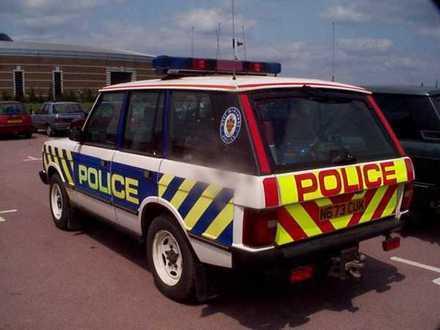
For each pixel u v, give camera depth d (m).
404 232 6.57
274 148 3.64
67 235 6.48
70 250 5.87
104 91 5.52
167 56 4.63
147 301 4.43
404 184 4.43
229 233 3.62
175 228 4.21
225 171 3.67
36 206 8.25
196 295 4.18
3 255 5.69
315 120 4.01
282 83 3.96
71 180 6.14
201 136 3.98
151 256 4.58
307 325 3.98
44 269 5.24
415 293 4.60
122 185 4.90
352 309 4.27
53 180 6.73
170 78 4.68
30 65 66.19
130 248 5.94
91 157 5.52
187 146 4.11
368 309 4.27
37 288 4.74
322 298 4.48
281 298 4.48
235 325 3.98
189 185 3.97
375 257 5.59
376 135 4.37
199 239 3.89
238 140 3.64
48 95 67.38
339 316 4.14
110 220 5.32
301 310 4.25
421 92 6.34
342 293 4.59
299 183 3.61
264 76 4.66
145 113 4.71
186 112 4.19
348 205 3.99
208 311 4.22
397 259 5.53
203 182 3.84
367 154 4.21
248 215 3.47
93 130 5.63
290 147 3.74
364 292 4.62
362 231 4.07
